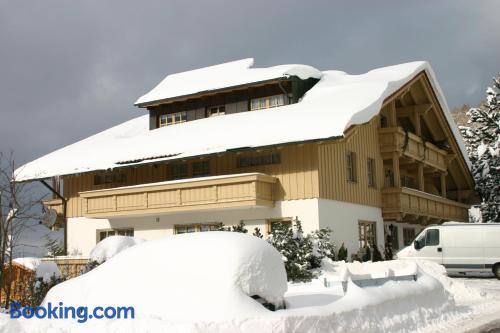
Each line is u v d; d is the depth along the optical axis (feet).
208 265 30.58
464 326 38.78
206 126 87.97
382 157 93.35
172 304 29.09
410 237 105.19
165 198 79.71
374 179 90.02
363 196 85.10
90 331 26.86
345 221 78.69
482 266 78.79
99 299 31.24
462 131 151.64
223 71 107.76
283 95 94.63
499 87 135.33
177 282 30.22
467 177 124.77
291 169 75.10
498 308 48.39
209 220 80.53
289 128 73.77
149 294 30.14
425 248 82.02
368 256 80.43
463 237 80.28
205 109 101.55
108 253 54.03
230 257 30.55
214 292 29.04
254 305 28.94
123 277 32.04
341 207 78.02
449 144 115.55
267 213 75.97
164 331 25.95
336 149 79.00
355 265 67.00
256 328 26.53
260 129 77.00
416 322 37.73
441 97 105.29
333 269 66.54
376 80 90.02
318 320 28.81
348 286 35.99
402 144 94.58
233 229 69.62
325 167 75.20
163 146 84.89
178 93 102.42
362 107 74.49
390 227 95.30
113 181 92.79
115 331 26.63
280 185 75.66
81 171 88.89
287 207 74.69
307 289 49.65
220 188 75.15
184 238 33.45
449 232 81.10
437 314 41.45
